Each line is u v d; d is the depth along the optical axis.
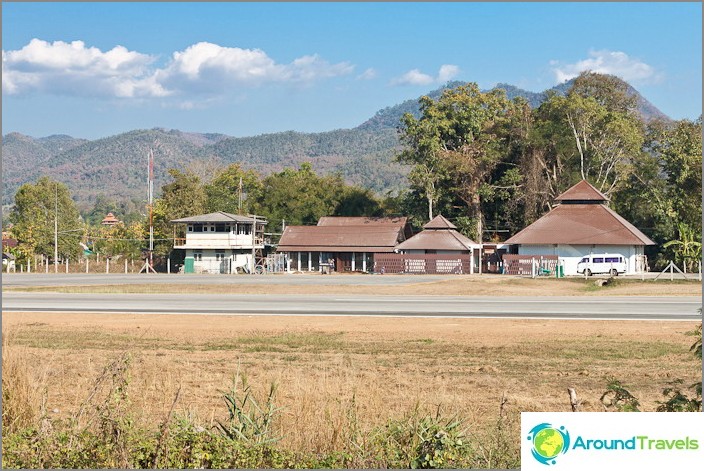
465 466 10.88
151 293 48.28
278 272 90.69
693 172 85.44
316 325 29.78
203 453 10.64
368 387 15.61
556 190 92.38
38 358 22.06
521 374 19.80
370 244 91.50
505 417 14.31
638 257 79.50
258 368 20.47
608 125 90.38
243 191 122.81
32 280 67.06
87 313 34.16
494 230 97.50
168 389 16.42
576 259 78.25
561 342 25.22
